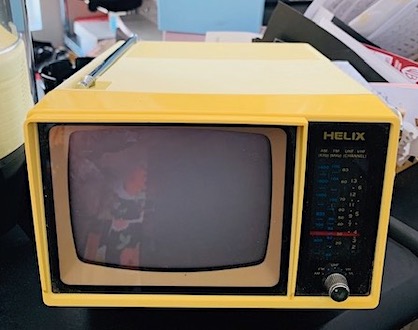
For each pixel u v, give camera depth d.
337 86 0.69
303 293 0.68
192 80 0.71
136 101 0.63
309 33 1.07
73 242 0.67
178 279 0.69
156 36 1.36
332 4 1.15
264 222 0.68
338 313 0.74
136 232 0.69
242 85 0.69
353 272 0.67
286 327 0.72
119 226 0.69
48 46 1.48
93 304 0.68
